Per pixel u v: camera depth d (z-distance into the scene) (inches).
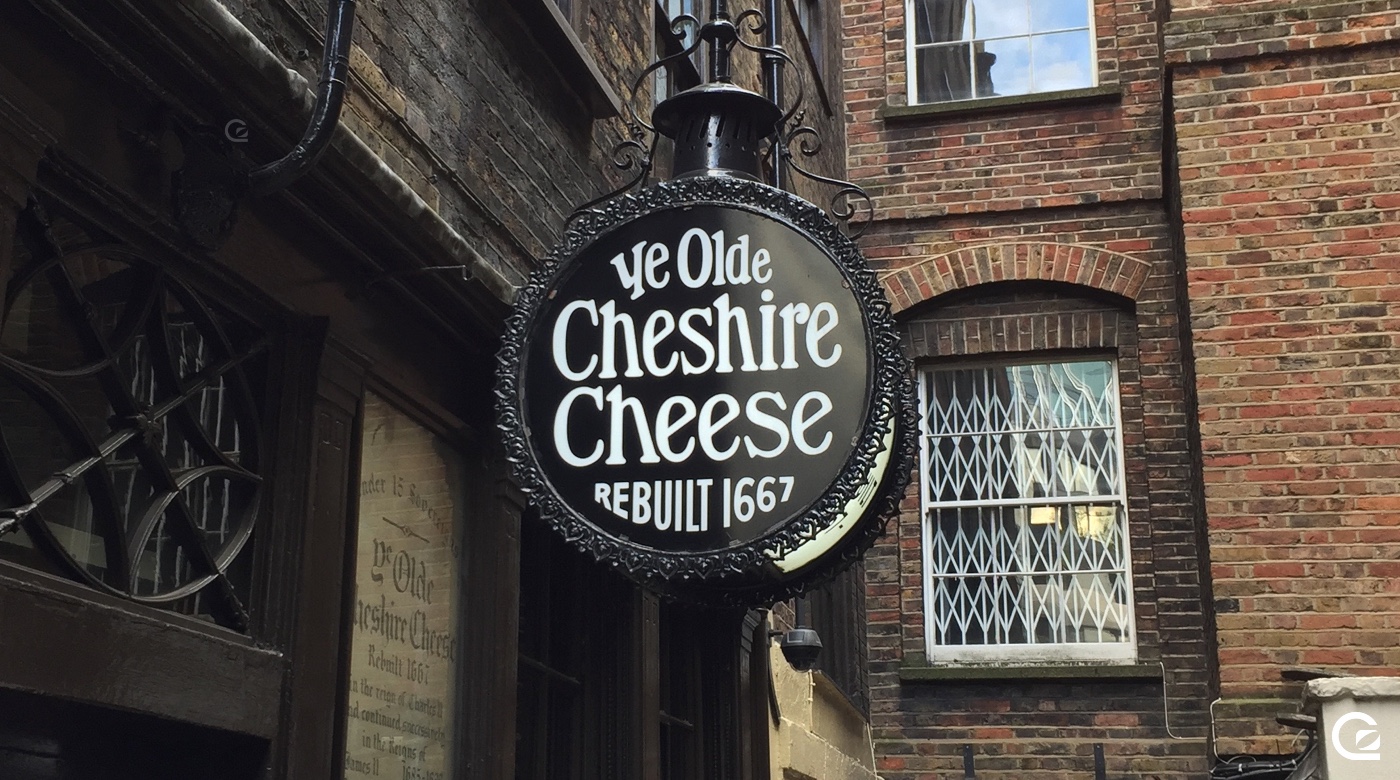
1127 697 362.0
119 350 112.8
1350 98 309.3
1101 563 375.2
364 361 143.9
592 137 217.2
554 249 141.3
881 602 381.1
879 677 377.1
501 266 179.0
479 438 172.1
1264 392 297.6
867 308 134.9
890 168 406.6
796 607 317.7
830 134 393.4
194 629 115.6
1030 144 399.9
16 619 94.8
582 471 134.7
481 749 164.9
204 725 114.2
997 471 386.9
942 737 369.7
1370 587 283.7
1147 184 390.6
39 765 104.9
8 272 96.4
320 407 135.5
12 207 97.2
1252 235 306.2
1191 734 356.2
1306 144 308.7
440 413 162.7
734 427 133.9
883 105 414.0
